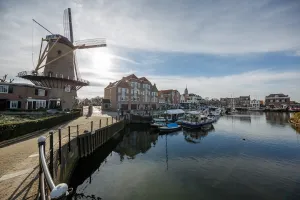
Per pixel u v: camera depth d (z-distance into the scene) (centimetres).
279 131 3031
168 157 1573
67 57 3388
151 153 1709
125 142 2194
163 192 939
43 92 2980
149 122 3394
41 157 398
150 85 5816
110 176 1155
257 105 10694
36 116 2061
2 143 1014
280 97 8875
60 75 3189
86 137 1498
